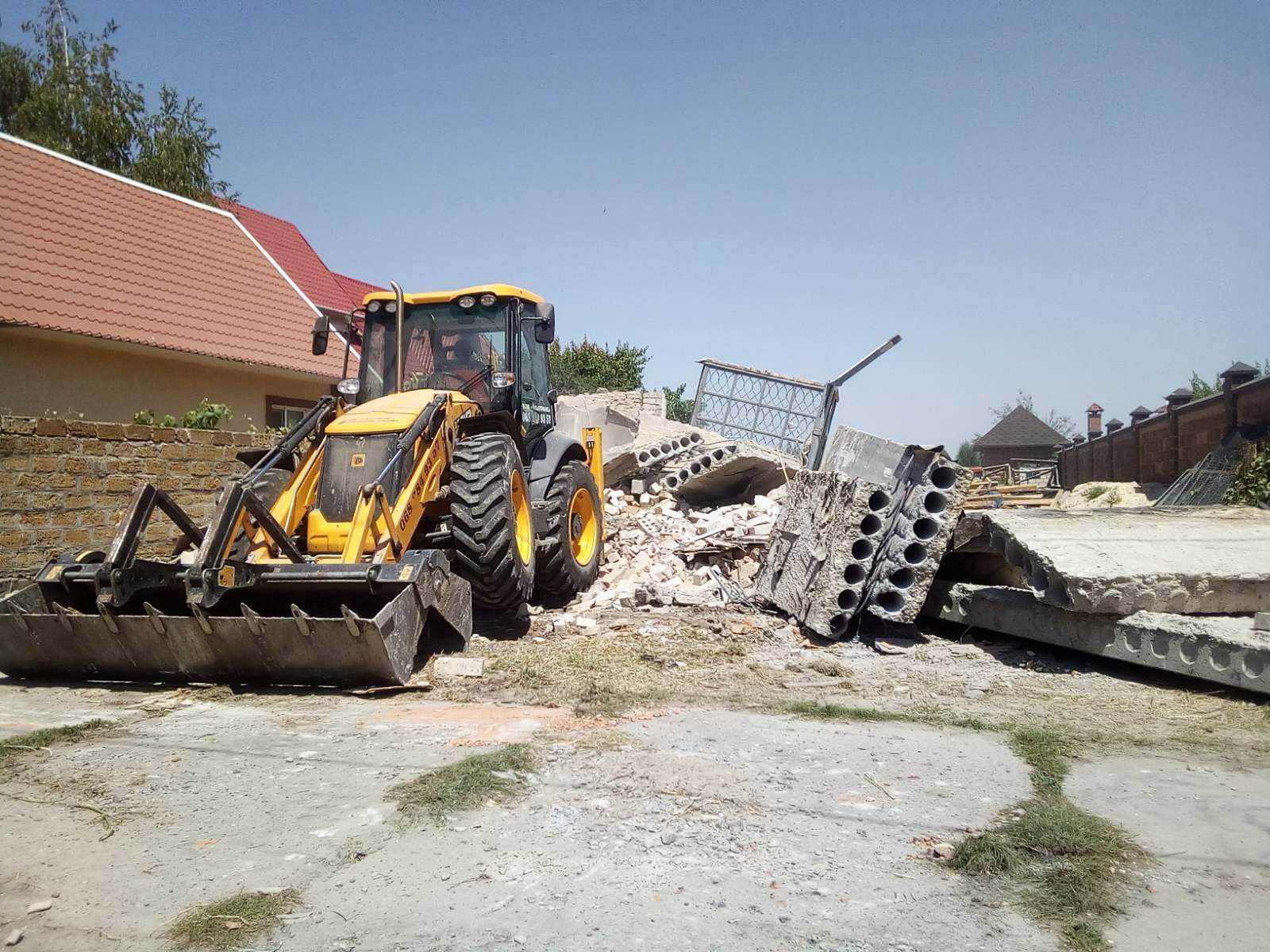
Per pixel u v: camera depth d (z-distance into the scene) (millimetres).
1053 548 6309
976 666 6453
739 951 2674
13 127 22219
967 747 4574
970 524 7254
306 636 5324
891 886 3082
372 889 3045
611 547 10297
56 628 5672
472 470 6711
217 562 5371
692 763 4238
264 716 5086
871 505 7316
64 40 23047
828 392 13461
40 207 12188
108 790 3932
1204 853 3316
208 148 23297
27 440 7922
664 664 6391
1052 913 2902
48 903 2947
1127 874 3150
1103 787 3998
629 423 13539
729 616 7977
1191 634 5453
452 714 5098
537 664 6219
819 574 7352
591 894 3006
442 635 6430
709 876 3143
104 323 11180
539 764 4211
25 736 4602
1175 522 7086
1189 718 5055
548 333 8164
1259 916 2877
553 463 8320
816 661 6531
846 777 4090
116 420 11477
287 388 14047
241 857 3285
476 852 3307
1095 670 6215
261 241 23953
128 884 3090
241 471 9953
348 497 6359
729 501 13492
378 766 4207
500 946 2689
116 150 22547
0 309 10117
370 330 8273
